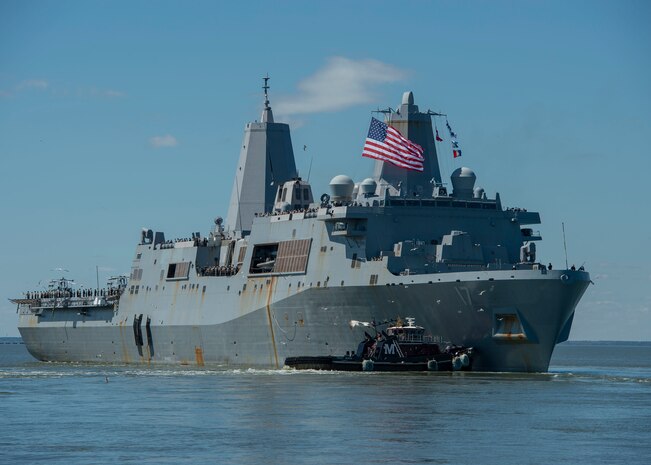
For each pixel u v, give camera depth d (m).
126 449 129.50
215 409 162.00
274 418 151.38
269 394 179.00
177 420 151.50
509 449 128.12
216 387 194.75
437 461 121.44
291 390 184.25
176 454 125.94
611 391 187.50
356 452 126.25
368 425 144.88
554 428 142.88
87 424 149.12
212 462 121.44
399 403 165.62
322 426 144.25
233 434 138.75
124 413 160.00
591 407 163.00
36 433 141.75
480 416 152.62
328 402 167.25
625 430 141.50
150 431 142.00
